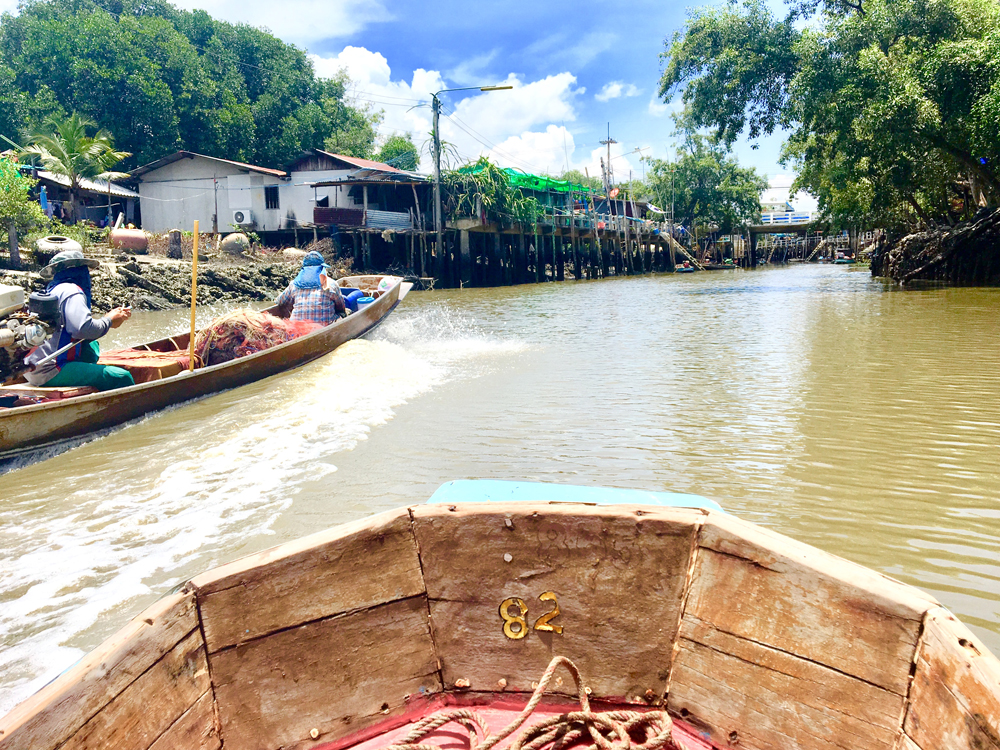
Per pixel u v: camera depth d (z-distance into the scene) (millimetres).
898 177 19516
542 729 1891
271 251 27703
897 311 14078
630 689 2107
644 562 2043
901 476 4527
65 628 3014
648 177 59906
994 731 1313
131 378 6414
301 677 1990
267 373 7988
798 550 1814
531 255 39375
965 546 3543
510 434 5715
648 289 26500
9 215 17031
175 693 1748
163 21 34594
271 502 4367
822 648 1761
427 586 2152
